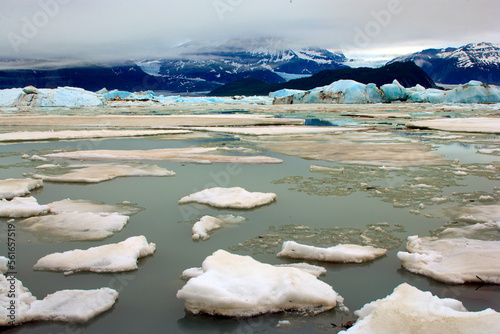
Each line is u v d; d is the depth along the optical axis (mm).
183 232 5328
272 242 4961
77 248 4781
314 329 3166
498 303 3520
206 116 28203
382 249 4676
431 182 7918
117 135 15859
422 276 4062
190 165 9680
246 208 6293
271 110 39250
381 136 15625
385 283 3932
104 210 6227
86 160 10289
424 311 3055
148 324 3270
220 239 5074
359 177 8414
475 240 4789
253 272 3734
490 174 8609
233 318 3330
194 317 3363
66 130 18297
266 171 9039
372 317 3014
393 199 6805
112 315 3396
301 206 6449
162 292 3768
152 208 6352
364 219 5812
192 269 4090
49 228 5371
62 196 7066
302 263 4305
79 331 3174
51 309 3391
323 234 5219
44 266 4230
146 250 4629
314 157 10797
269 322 3270
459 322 2871
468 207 6262
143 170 8930
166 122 22656
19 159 10555
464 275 3936
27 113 35594
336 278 4039
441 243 4734
